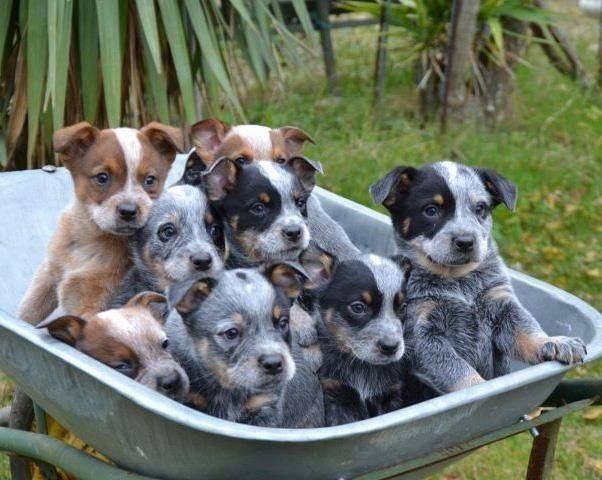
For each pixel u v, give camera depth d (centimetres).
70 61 196
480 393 114
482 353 139
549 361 124
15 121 196
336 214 160
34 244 155
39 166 208
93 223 144
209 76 201
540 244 244
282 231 138
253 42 206
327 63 312
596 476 175
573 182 268
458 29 273
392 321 131
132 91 199
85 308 146
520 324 136
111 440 119
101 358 124
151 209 141
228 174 142
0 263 150
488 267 140
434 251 135
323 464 112
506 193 138
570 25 392
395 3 306
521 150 279
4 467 170
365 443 111
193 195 141
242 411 127
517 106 307
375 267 134
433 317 138
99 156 143
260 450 108
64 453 123
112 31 183
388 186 135
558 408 129
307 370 134
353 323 132
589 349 125
